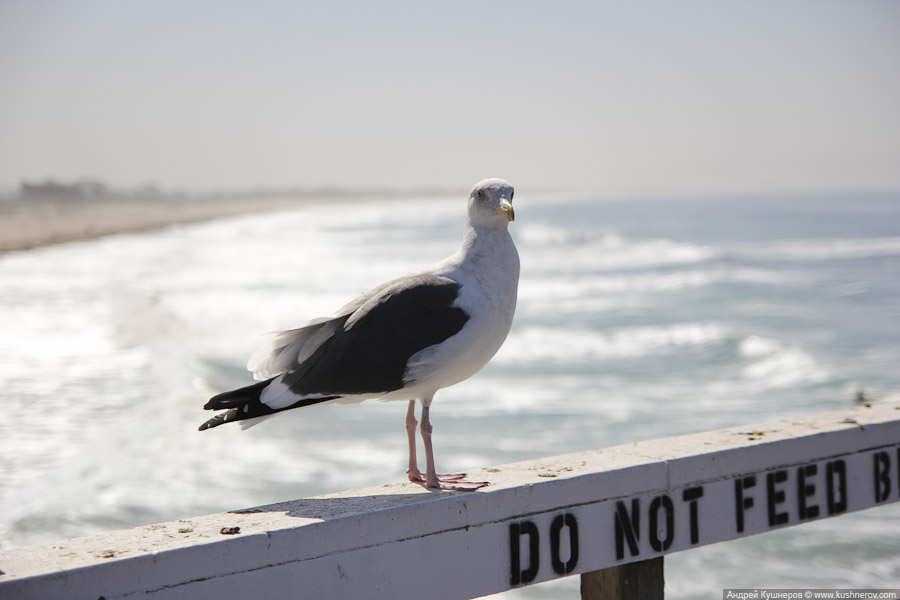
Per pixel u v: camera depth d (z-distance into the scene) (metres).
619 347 17.73
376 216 135.00
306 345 3.43
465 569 2.98
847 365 15.18
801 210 88.44
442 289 3.39
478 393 13.30
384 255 47.44
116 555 2.51
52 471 8.88
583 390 13.50
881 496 3.74
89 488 8.31
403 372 3.29
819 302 24.22
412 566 2.89
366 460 9.53
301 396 3.31
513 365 15.95
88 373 14.05
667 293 27.08
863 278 29.06
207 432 10.45
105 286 28.16
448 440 10.46
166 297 26.16
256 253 48.97
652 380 14.41
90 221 65.94
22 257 39.47
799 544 7.23
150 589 2.52
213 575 2.60
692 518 3.33
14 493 8.21
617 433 10.80
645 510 3.25
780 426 3.77
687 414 11.82
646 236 55.59
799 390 13.32
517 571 3.06
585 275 33.12
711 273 31.92
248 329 19.83
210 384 13.37
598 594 3.41
